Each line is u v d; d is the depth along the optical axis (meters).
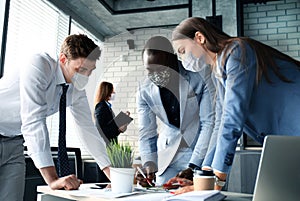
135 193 1.20
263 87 1.30
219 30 1.42
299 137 0.78
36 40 3.60
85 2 4.12
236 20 3.68
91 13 4.41
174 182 1.37
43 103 1.44
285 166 0.78
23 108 1.40
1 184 1.61
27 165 2.60
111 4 4.36
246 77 1.25
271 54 1.32
